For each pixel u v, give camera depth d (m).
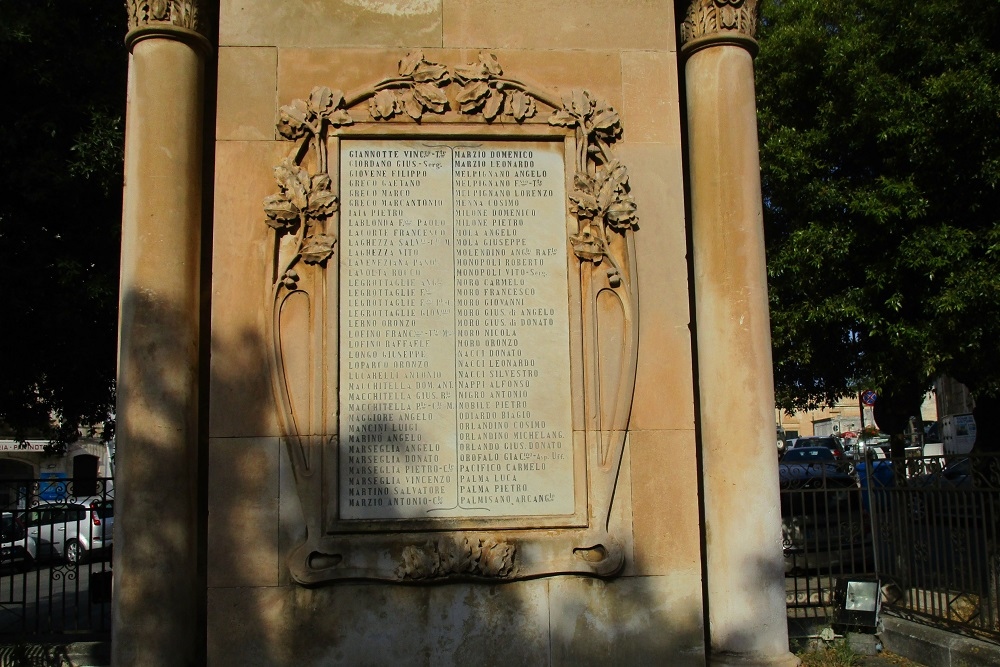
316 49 6.34
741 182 6.42
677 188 6.41
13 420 13.16
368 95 6.30
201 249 6.52
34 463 35.28
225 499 5.82
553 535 5.95
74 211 11.45
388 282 6.11
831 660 8.99
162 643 5.64
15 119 11.12
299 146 6.17
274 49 6.31
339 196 6.17
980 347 10.57
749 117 6.57
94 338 11.72
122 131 11.08
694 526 6.07
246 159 6.17
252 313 6.02
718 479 6.16
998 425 11.48
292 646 5.73
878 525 10.21
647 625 5.95
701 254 6.47
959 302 10.32
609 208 6.28
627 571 5.99
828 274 12.47
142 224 6.02
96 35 11.81
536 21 6.52
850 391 13.77
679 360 6.23
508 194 6.28
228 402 5.91
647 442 6.12
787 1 14.40
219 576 5.76
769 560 6.04
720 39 6.59
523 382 6.09
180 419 5.91
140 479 5.72
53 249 11.34
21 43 10.61
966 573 9.04
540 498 6.00
